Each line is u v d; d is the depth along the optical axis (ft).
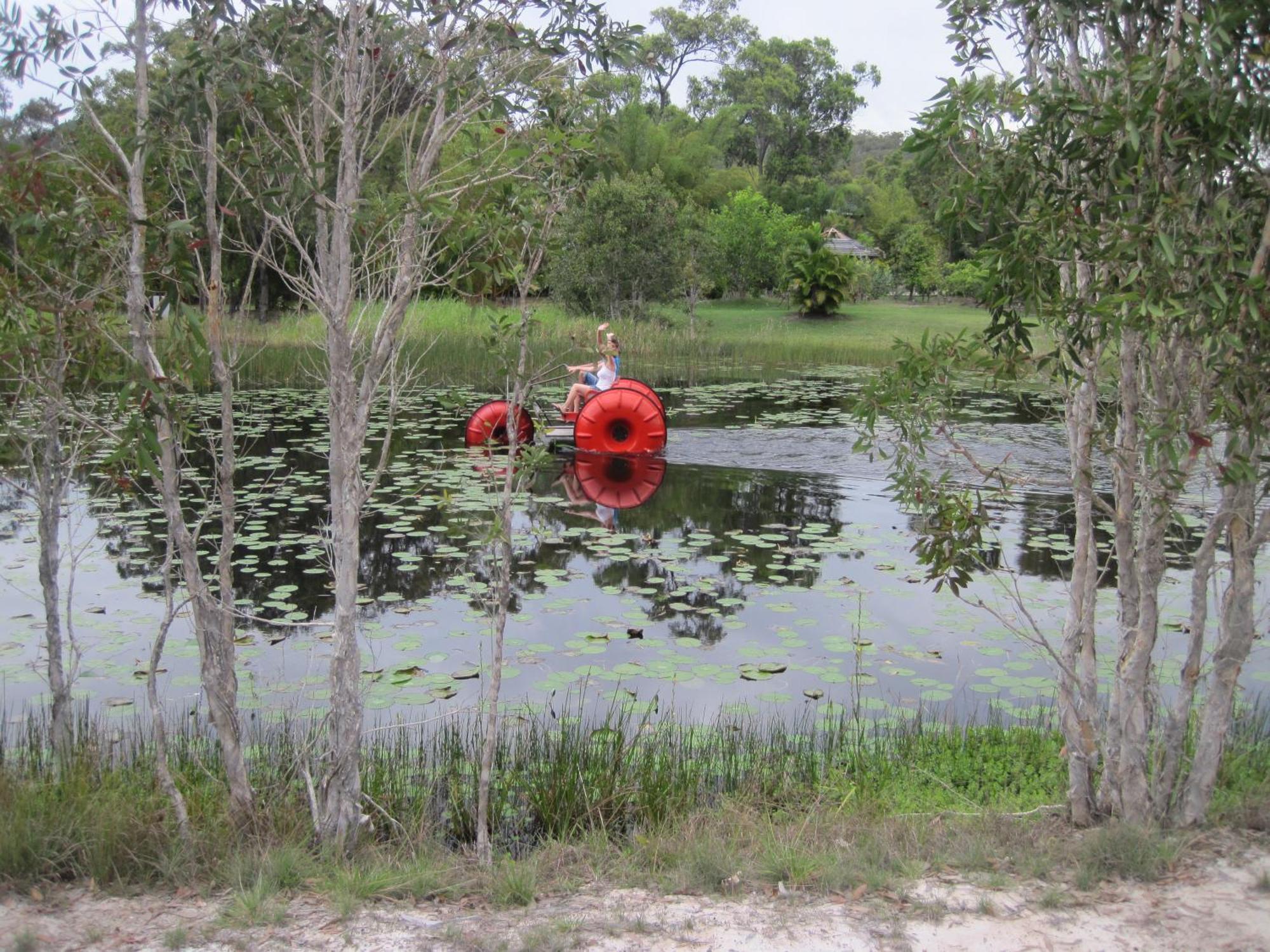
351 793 12.31
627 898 10.83
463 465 39.50
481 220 12.37
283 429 47.44
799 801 14.38
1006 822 12.84
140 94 11.26
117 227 12.02
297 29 12.12
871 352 88.02
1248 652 11.93
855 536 30.07
